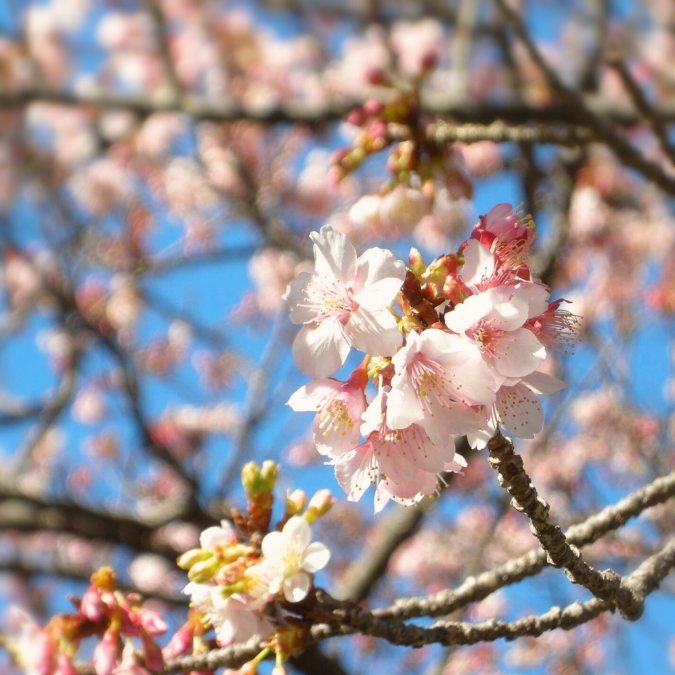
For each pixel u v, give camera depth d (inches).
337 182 148.1
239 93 348.2
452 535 322.7
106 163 379.2
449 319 80.4
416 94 148.8
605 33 209.2
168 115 208.4
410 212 144.5
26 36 301.7
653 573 95.8
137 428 245.3
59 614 100.0
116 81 320.2
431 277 83.3
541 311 82.0
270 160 354.3
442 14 256.5
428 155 147.7
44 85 213.0
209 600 95.0
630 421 312.3
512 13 148.8
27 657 99.7
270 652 98.3
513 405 84.2
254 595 91.7
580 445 340.8
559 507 324.2
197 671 98.3
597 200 373.4
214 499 250.7
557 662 346.9
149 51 327.6
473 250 83.0
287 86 351.9
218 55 352.8
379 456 84.1
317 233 87.2
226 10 356.8
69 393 267.7
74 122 317.7
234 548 96.0
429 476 87.0
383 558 210.7
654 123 151.9
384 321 82.1
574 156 226.4
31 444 265.3
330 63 325.1
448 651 232.1
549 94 205.8
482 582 99.0
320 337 85.1
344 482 87.3
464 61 211.3
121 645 101.8
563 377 298.4
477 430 78.9
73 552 298.5
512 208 87.0
